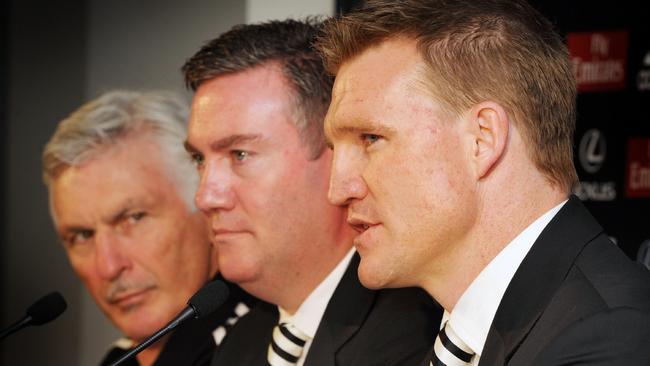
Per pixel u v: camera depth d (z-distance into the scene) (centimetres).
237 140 237
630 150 301
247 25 246
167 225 334
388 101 177
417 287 229
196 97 245
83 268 343
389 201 178
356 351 224
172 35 334
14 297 355
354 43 185
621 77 303
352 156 185
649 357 157
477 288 179
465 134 176
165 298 333
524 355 167
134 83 338
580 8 309
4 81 355
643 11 300
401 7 182
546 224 177
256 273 239
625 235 301
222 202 238
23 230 354
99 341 341
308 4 321
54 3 350
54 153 346
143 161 336
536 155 177
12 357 356
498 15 180
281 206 236
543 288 172
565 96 182
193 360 303
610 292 166
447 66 176
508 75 176
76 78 346
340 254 240
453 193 174
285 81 238
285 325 243
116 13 341
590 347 158
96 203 340
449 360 182
